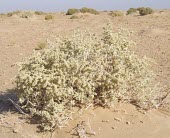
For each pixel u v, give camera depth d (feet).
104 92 19.62
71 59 19.07
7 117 19.61
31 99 19.67
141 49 43.11
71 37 21.12
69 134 18.06
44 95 19.30
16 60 38.70
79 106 19.74
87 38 21.07
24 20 87.20
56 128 18.47
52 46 20.52
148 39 50.19
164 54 39.75
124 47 21.03
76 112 19.31
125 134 18.38
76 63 18.60
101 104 20.18
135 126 19.11
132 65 20.38
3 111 20.70
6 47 47.70
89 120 19.02
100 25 69.21
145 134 18.52
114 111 19.99
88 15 96.73
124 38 21.42
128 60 20.35
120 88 19.71
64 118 18.54
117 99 20.52
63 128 18.42
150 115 20.34
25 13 97.04
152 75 22.66
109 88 19.65
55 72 19.11
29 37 56.85
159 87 24.82
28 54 42.37
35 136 18.02
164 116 20.48
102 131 18.44
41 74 18.85
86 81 18.85
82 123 18.63
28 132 18.24
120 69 19.34
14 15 97.71
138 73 20.76
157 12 93.30
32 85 18.76
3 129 18.62
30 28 69.56
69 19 87.92
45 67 19.88
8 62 37.60
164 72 31.35
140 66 20.85
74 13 105.70
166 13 89.76
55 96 18.74
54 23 78.59
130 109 20.48
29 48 46.65
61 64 18.90
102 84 19.43
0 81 29.22
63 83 18.70
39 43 48.34
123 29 22.29
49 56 19.62
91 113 19.48
